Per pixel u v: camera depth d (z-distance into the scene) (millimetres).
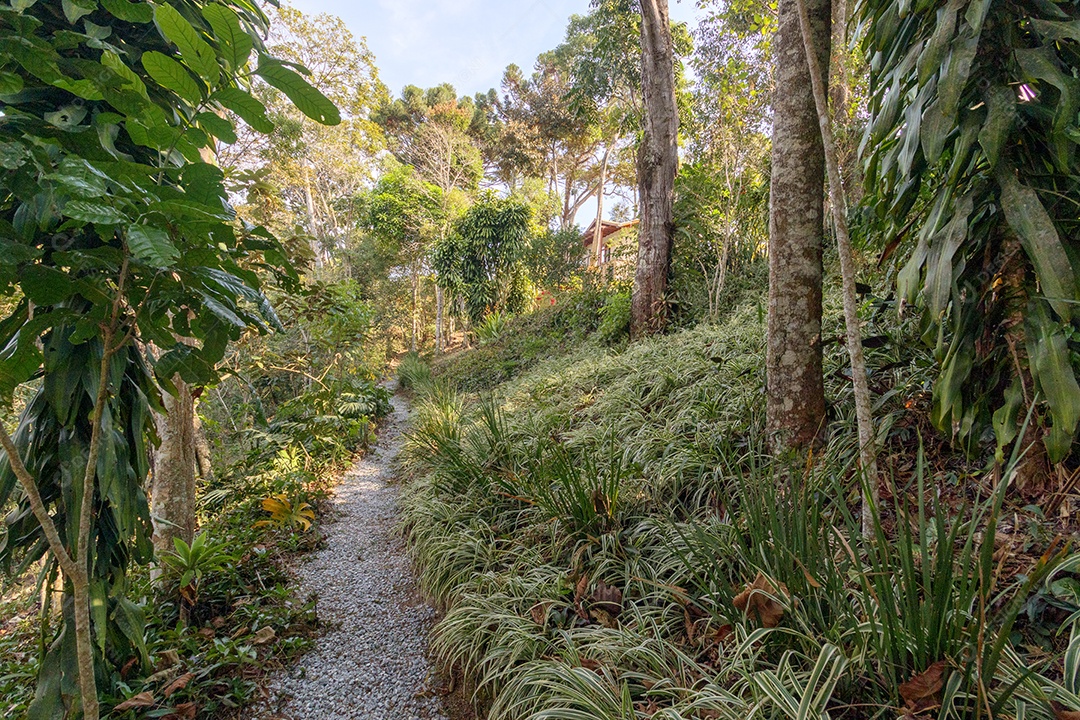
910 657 1268
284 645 2316
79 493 1459
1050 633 1329
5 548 1529
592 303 9234
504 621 2035
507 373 8938
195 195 1132
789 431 2455
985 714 1088
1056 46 1590
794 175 2428
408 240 16859
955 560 1546
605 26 8898
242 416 5312
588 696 1486
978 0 1451
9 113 1153
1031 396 1638
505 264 13430
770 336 2541
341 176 16469
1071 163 1469
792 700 1193
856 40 2303
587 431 3570
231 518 3627
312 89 1078
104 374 1142
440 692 2059
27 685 2029
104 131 1308
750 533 1838
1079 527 1508
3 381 1147
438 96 19000
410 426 6676
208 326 1272
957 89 1468
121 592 1743
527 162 20484
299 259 4113
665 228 6672
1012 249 1617
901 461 2148
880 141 1900
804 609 1507
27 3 958
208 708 1882
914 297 1789
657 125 6664
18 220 1231
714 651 1637
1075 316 1441
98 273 1309
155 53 993
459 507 3109
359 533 3711
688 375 3717
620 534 2361
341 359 6520
